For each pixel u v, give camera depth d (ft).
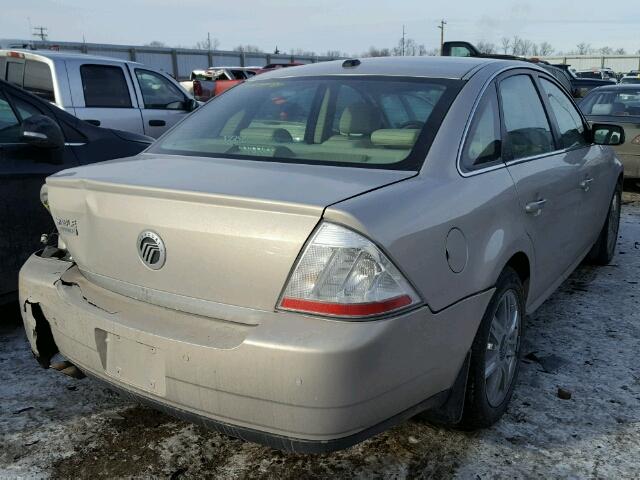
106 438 8.96
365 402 6.56
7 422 9.29
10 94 12.99
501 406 9.23
